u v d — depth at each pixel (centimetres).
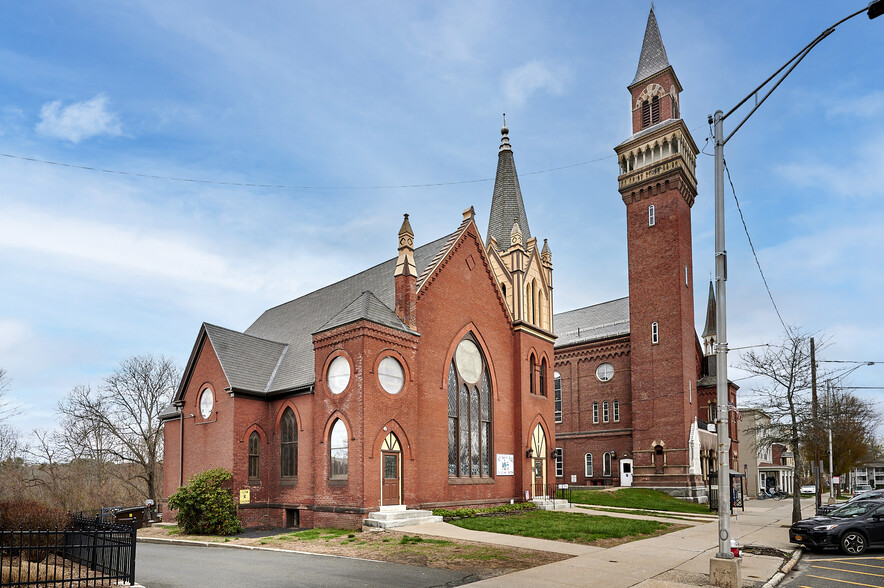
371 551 1922
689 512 3950
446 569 1641
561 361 6228
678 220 5259
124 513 3328
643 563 1745
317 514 2659
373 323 2611
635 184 5481
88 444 5000
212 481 2725
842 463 6425
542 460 3688
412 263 2925
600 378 5909
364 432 2503
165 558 1922
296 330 3575
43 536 1662
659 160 5356
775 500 6391
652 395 5188
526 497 3438
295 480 2875
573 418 6038
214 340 3120
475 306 3303
